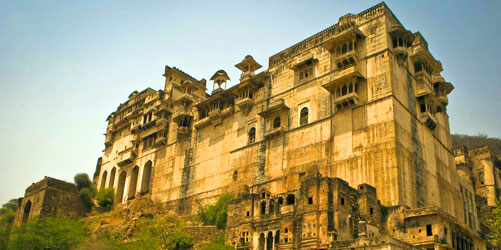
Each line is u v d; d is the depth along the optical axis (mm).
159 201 78125
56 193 76875
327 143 56688
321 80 61000
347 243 36844
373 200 45469
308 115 60719
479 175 88062
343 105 56406
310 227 41406
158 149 84750
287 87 65438
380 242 34969
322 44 61188
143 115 91438
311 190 43031
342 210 41562
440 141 62781
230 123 72062
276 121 64938
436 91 64938
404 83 56875
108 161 97938
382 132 51812
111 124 101938
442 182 59469
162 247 54781
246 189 62438
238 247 47375
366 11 60062
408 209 45844
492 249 52469
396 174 48688
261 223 47094
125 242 59938
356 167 52469
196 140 77375
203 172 73062
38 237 53094
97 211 83125
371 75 55781
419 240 41906
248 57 71938
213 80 80250
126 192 87500
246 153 66812
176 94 88312
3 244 54750
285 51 68500
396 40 57188
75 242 55281
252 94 70625
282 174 60094
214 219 60094
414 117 56750
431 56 61094
